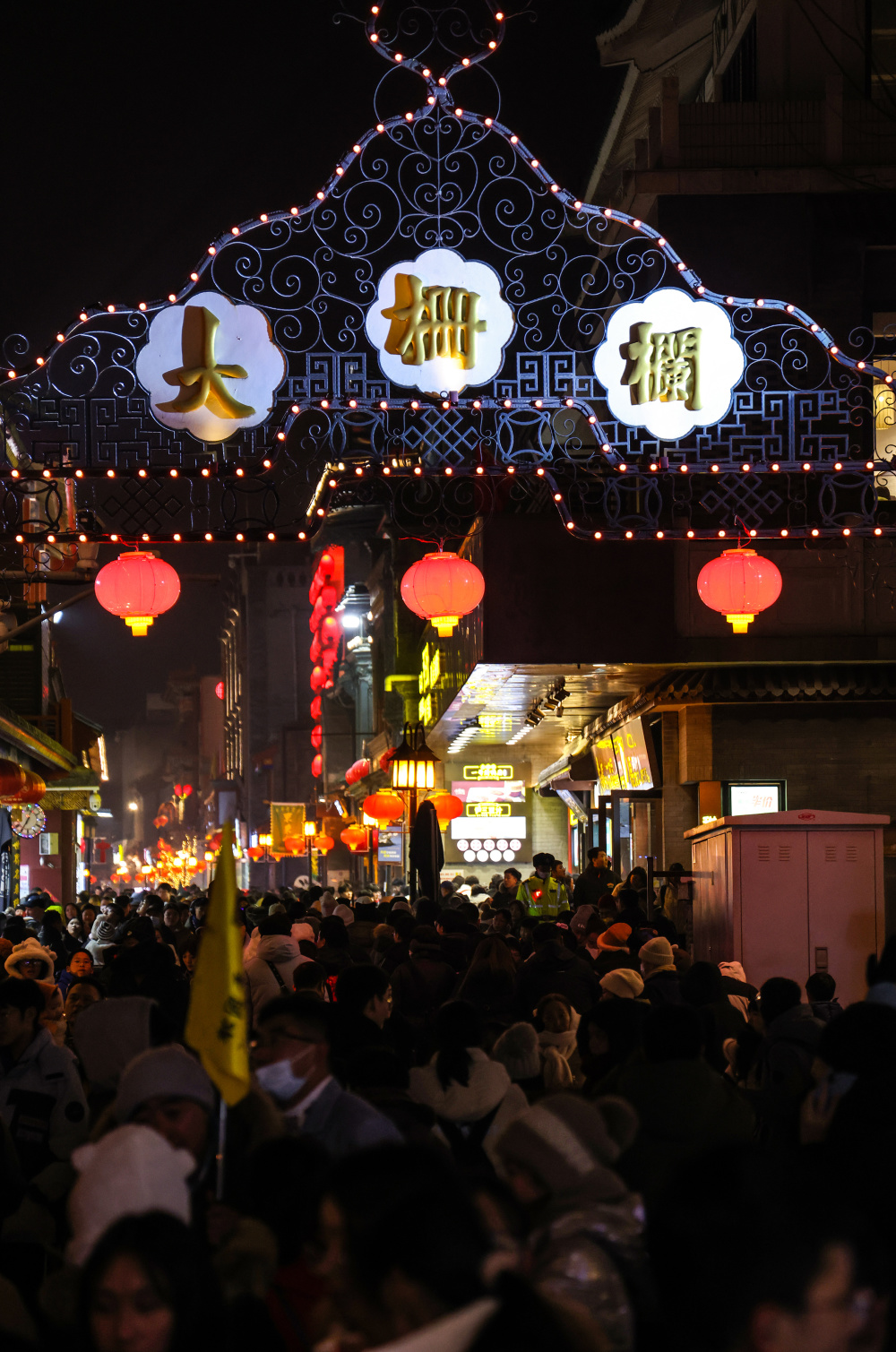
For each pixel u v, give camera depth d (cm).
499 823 3372
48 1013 823
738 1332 242
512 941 1337
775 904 1248
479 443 1148
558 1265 303
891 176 1933
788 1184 258
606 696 2359
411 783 1909
